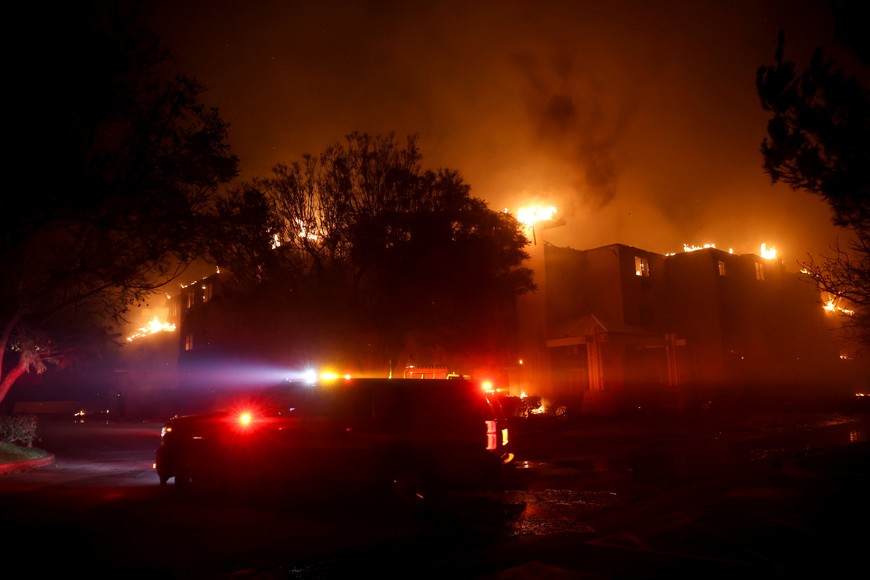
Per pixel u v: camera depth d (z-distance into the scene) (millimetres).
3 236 12484
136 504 10312
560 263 34062
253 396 11000
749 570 6934
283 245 18484
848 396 42938
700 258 38406
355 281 18312
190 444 10953
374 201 18625
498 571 6840
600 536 8523
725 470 15211
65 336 20062
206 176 13445
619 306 34594
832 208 10453
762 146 10102
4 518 9242
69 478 13375
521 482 13461
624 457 18078
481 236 19500
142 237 13977
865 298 12891
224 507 10094
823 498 11312
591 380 30000
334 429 10234
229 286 20250
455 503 10867
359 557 7352
